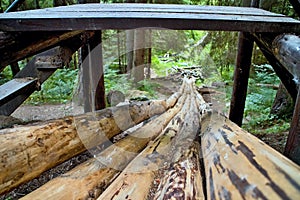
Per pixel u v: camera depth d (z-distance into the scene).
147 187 1.49
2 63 1.93
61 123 1.79
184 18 1.75
